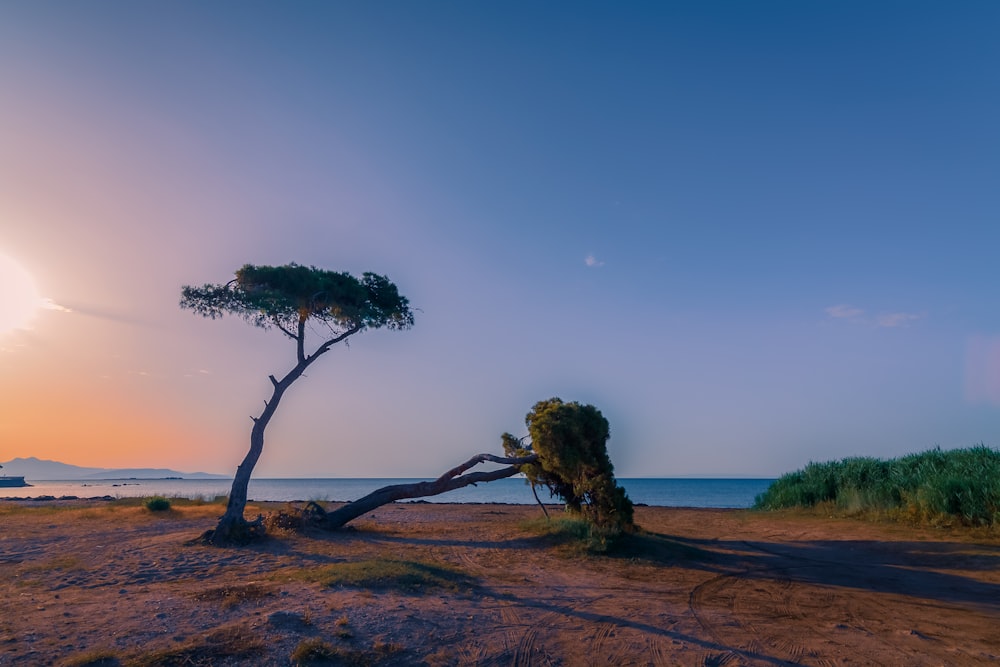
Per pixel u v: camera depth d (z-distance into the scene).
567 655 7.93
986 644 8.84
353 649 7.51
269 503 29.75
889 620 10.17
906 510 23.47
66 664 6.53
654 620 9.76
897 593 12.34
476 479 21.38
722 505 59.28
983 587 12.96
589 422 19.95
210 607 8.85
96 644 7.20
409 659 7.45
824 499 29.06
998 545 17.55
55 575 11.27
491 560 14.89
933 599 11.80
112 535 16.38
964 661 8.09
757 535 21.92
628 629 9.15
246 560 13.20
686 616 10.12
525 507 33.66
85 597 9.52
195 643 7.30
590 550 16.28
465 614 9.38
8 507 24.42
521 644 8.26
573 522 18.62
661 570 14.41
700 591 12.23
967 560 15.78
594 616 9.87
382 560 12.78
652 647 8.34
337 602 9.25
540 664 7.58
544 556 15.76
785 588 12.76
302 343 18.45
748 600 11.55
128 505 26.30
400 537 18.73
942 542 18.39
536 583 12.31
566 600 10.92
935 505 22.03
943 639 9.07
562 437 19.36
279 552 14.42
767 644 8.70
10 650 6.84
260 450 16.98
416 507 32.78
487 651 7.91
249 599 9.30
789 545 19.47
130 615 8.38
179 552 13.88
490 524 22.72
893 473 26.30
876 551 17.89
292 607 8.90
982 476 21.67
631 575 13.71
